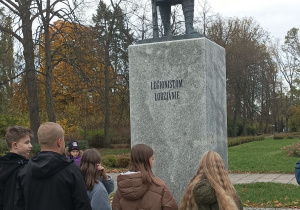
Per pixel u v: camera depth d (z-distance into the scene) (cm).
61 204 329
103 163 1975
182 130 645
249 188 1079
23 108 3189
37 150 2166
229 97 4647
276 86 6444
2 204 382
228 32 4288
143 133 668
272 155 2225
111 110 3762
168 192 355
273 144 3475
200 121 635
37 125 2405
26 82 2444
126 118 3559
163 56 662
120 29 2936
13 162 381
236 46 4262
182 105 646
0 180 381
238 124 5406
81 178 339
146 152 362
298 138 4350
